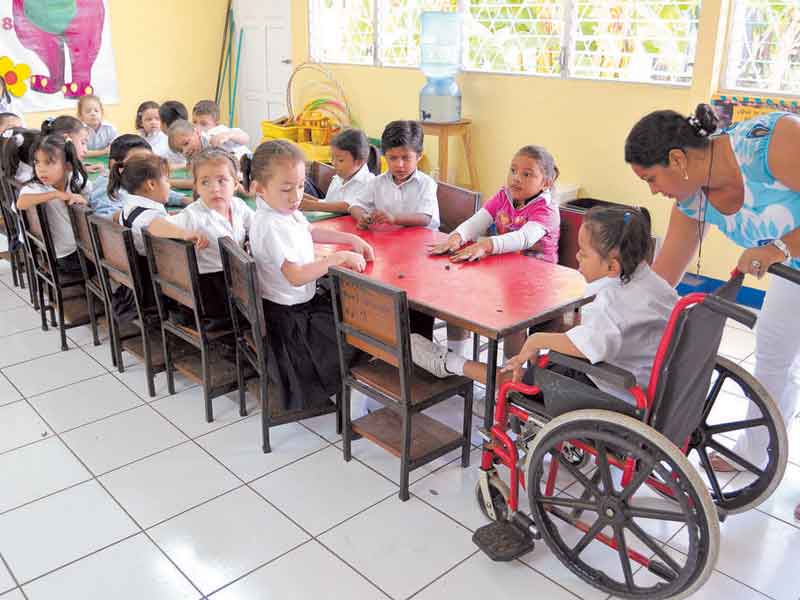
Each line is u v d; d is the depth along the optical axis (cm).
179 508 209
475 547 193
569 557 179
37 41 573
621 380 154
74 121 374
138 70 636
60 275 310
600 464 163
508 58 454
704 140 166
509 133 460
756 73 352
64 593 177
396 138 275
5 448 238
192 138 373
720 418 258
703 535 151
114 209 294
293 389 228
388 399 208
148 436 246
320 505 210
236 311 239
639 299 166
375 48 527
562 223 264
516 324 183
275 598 175
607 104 408
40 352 310
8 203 359
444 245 245
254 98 675
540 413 182
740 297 373
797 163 159
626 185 412
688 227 203
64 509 208
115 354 293
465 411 221
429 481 221
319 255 238
